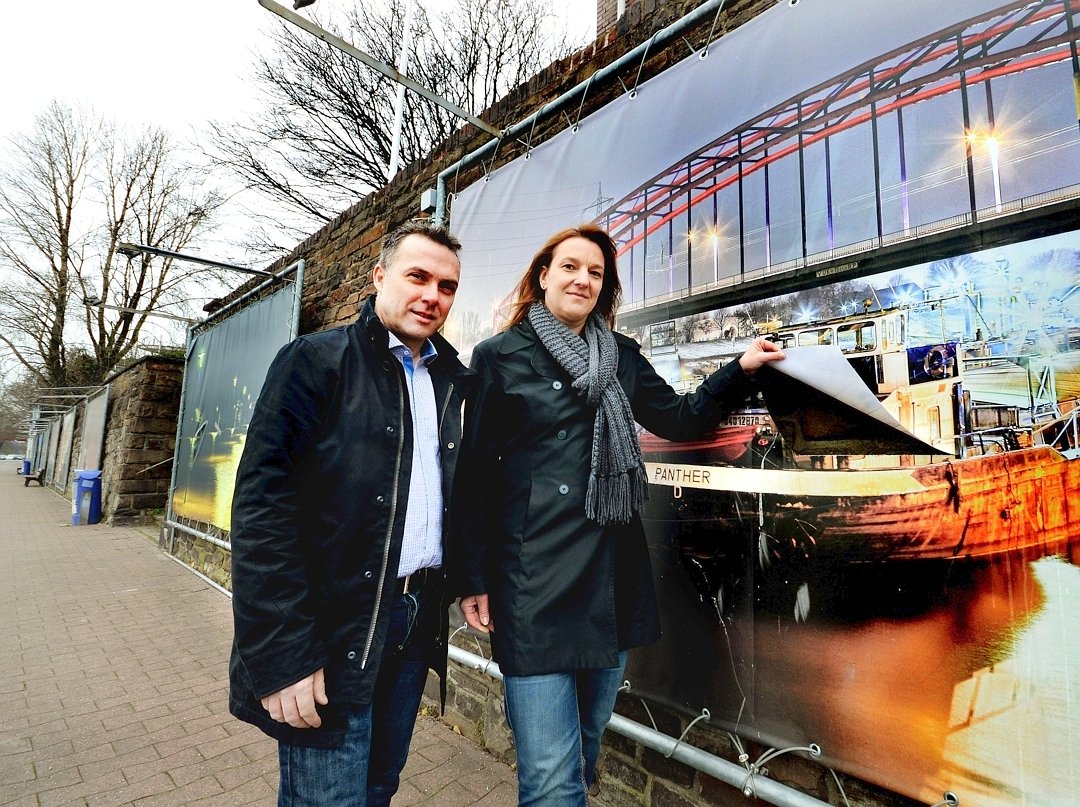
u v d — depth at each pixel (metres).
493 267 2.42
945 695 1.12
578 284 1.29
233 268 4.51
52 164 19.34
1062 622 0.99
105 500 9.18
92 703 2.58
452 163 2.89
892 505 1.20
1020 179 1.05
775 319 1.41
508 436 1.28
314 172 11.28
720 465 1.50
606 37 2.14
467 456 1.29
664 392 1.44
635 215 1.81
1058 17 1.01
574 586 1.15
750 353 1.34
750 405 1.44
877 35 1.26
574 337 1.29
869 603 1.23
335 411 1.08
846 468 1.27
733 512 1.47
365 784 1.08
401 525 1.12
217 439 5.05
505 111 2.61
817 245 1.34
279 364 1.05
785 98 1.42
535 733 1.11
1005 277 1.07
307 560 1.04
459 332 2.58
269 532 0.96
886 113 1.24
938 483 1.14
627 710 1.75
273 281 4.68
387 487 1.10
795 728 1.32
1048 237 1.02
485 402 1.30
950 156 1.14
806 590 1.32
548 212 2.15
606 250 1.42
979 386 1.09
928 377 1.16
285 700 0.95
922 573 1.16
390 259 1.25
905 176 1.20
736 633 1.45
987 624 1.08
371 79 9.83
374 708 1.23
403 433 1.15
